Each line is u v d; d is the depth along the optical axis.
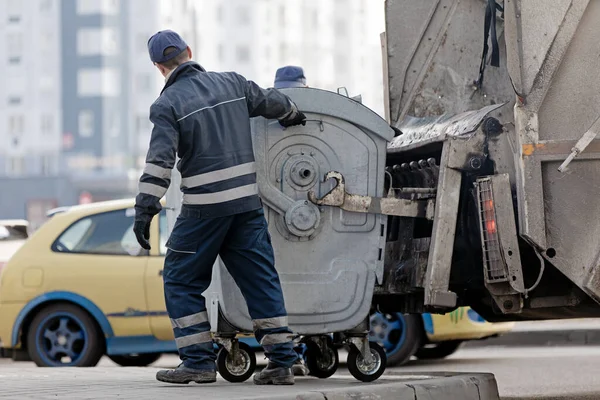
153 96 172.88
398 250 15.19
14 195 168.00
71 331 22.66
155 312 22.28
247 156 13.25
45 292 22.53
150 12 172.00
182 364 13.34
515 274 14.00
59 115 171.50
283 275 13.70
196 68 13.39
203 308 13.35
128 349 22.38
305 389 12.12
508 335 30.22
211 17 173.12
